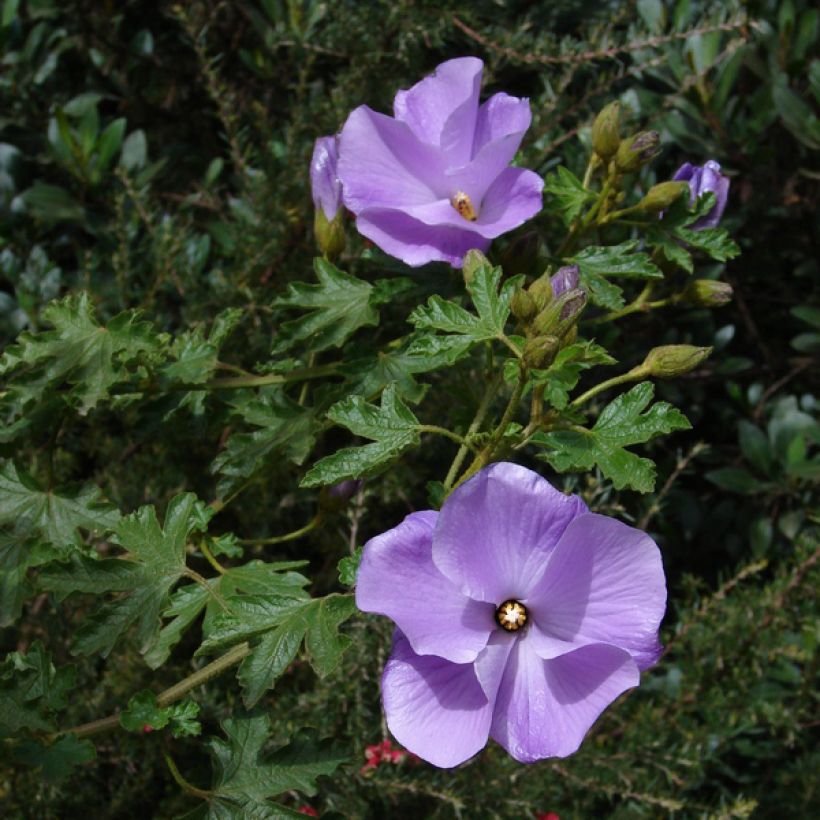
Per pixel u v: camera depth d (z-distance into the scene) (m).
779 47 0.91
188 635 0.82
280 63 0.95
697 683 0.83
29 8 0.94
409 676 0.40
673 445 1.00
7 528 0.54
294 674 0.82
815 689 0.86
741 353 1.04
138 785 0.75
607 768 0.79
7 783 0.72
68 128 0.86
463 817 0.75
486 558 0.40
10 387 0.52
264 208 0.85
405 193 0.50
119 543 0.48
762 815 0.86
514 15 0.94
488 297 0.45
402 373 0.53
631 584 0.39
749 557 0.97
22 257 0.91
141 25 1.00
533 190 0.50
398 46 0.87
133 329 0.53
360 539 0.88
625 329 0.95
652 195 0.55
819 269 0.98
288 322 0.53
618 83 0.94
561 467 0.44
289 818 0.44
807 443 0.97
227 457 0.55
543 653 0.39
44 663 0.45
